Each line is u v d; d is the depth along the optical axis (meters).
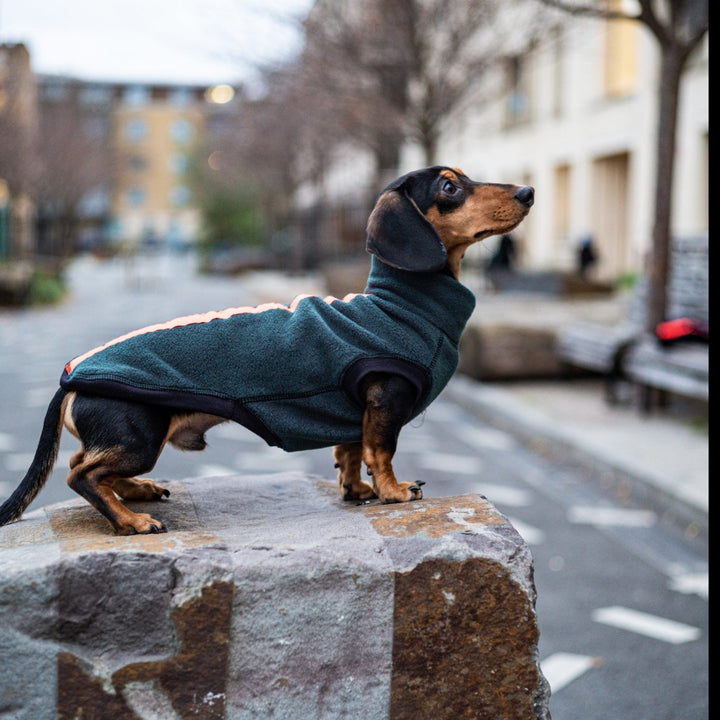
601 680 3.64
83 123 34.56
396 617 2.34
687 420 8.10
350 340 2.68
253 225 47.12
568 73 20.86
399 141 15.02
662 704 3.45
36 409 8.66
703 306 8.15
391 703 2.36
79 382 2.52
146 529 2.51
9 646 2.18
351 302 2.78
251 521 2.72
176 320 2.69
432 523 2.52
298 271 33.62
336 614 2.32
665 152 8.30
